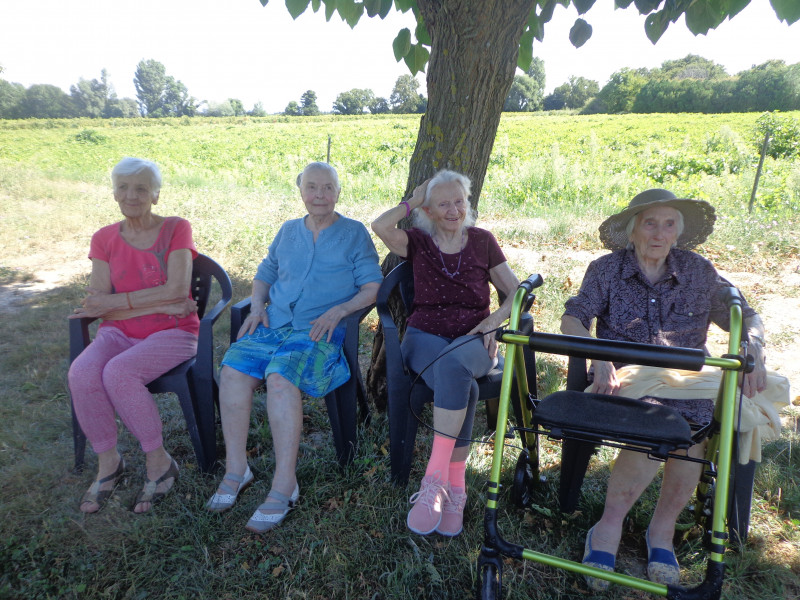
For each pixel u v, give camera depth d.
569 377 2.52
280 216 8.64
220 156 24.33
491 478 1.90
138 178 2.66
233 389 2.52
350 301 2.77
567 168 12.45
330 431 3.12
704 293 2.34
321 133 38.25
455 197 2.67
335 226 2.89
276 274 3.06
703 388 2.18
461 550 2.29
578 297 2.46
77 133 39.03
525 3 2.87
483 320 2.62
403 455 2.60
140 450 2.91
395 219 2.70
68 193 10.94
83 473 2.71
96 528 2.35
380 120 58.47
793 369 3.93
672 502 2.19
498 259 2.80
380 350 3.23
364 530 2.37
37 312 4.74
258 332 2.79
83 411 2.45
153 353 2.56
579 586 2.14
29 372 3.67
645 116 54.69
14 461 2.76
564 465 2.39
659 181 14.77
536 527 2.44
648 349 1.72
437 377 2.39
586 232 8.05
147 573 2.13
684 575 2.19
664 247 2.31
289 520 2.42
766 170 13.98
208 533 2.33
